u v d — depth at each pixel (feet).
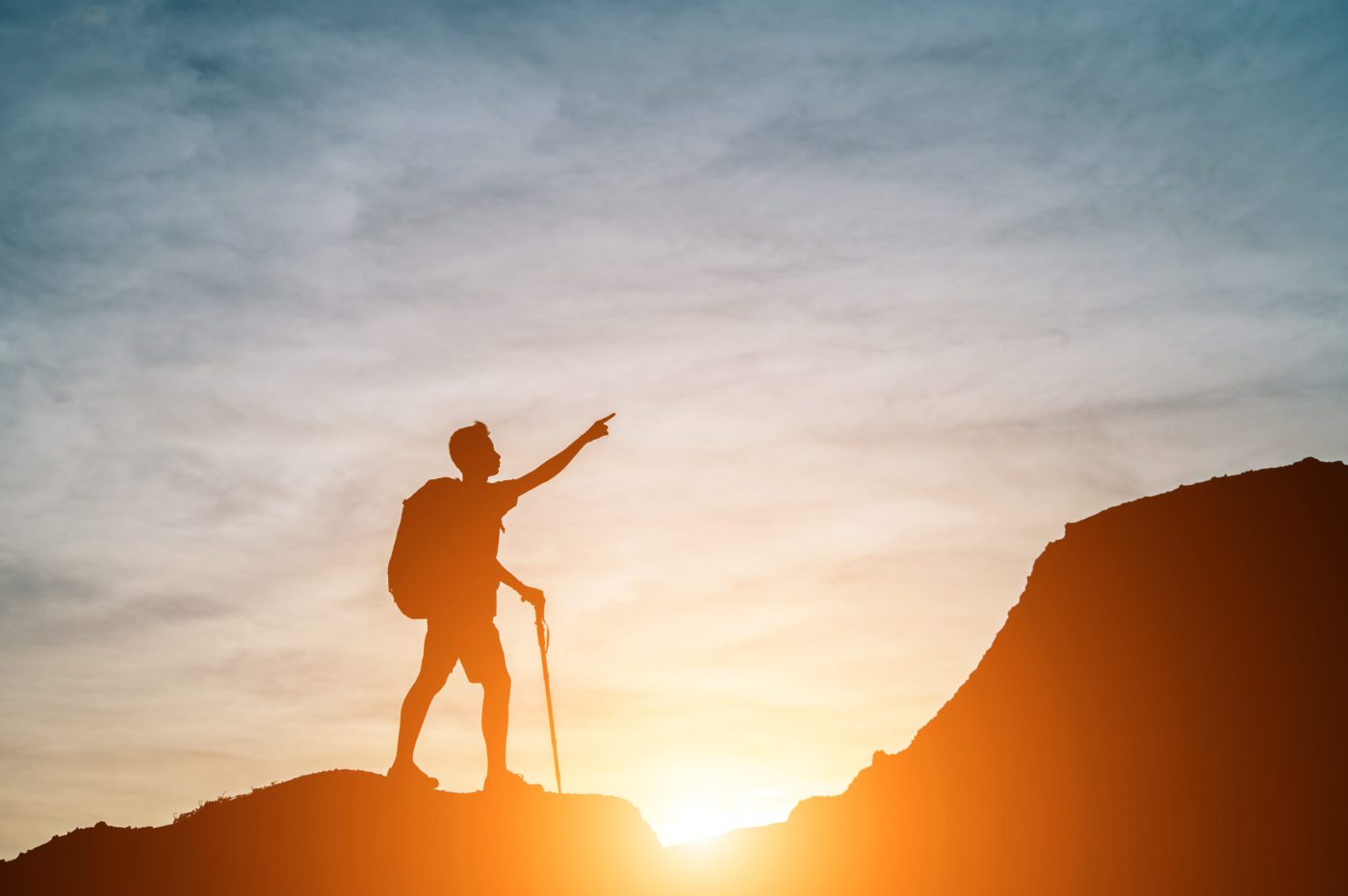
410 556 44.55
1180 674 84.33
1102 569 92.12
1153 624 87.30
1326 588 83.71
